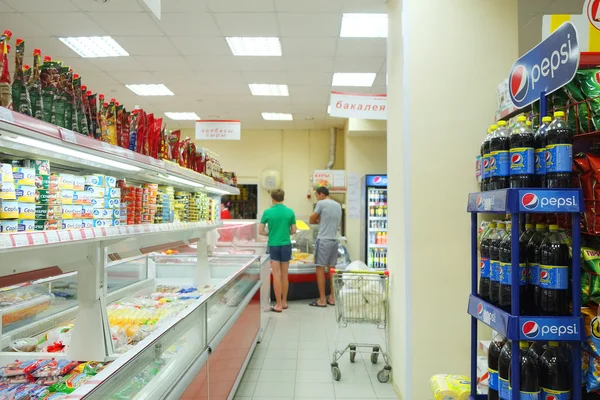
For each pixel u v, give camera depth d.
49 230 1.28
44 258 1.39
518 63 2.02
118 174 2.07
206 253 3.44
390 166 3.49
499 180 1.85
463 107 2.97
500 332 1.66
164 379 1.67
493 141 1.88
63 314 2.18
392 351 3.38
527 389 1.62
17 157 1.43
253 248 6.18
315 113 9.17
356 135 8.85
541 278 1.68
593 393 1.77
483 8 3.01
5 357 1.72
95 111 1.62
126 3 4.45
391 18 3.46
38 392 1.44
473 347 2.06
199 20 4.84
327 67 6.35
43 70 1.39
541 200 1.60
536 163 1.74
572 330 1.58
